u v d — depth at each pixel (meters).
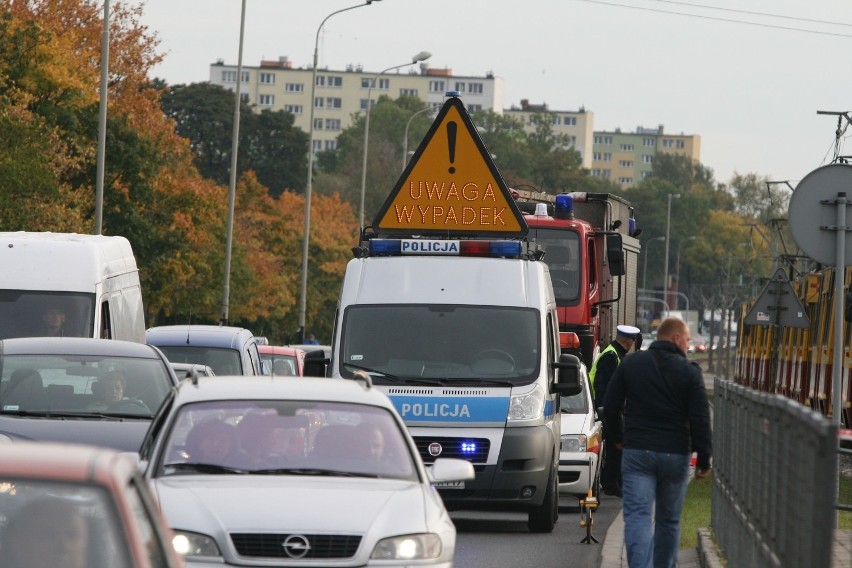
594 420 54.25
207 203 154.12
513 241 46.78
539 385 43.53
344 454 25.84
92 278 54.50
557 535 44.00
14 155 107.38
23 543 14.23
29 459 14.62
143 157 141.62
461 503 43.88
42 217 110.88
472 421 42.66
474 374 43.62
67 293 53.81
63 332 52.88
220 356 60.19
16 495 14.52
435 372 43.66
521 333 44.47
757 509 24.92
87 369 38.91
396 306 45.03
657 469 29.27
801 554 18.72
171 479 24.78
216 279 176.88
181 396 27.08
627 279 82.31
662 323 29.95
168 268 153.50
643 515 29.20
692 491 54.97
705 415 29.14
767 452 23.36
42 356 39.25
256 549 23.00
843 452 23.53
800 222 35.41
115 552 14.14
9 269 54.09
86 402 37.78
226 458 25.55
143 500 15.41
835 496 20.66
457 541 41.78
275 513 23.33
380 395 27.78
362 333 44.62
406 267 45.84
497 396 43.00
